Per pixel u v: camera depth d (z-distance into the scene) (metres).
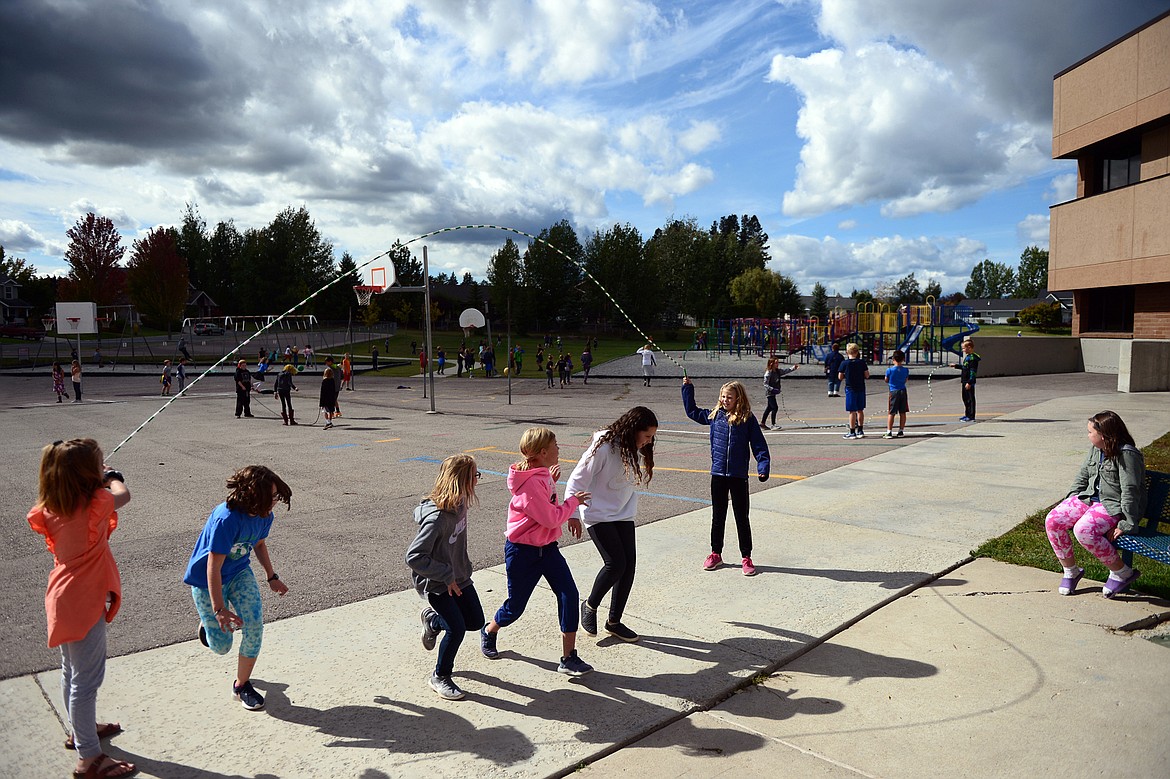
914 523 7.23
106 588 3.26
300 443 15.18
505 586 5.67
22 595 5.65
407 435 16.45
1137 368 20.89
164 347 65.88
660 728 3.55
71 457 3.17
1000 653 4.29
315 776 3.13
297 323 90.44
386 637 4.68
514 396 29.84
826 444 13.25
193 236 104.94
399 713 3.68
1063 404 17.61
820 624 4.76
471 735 3.46
